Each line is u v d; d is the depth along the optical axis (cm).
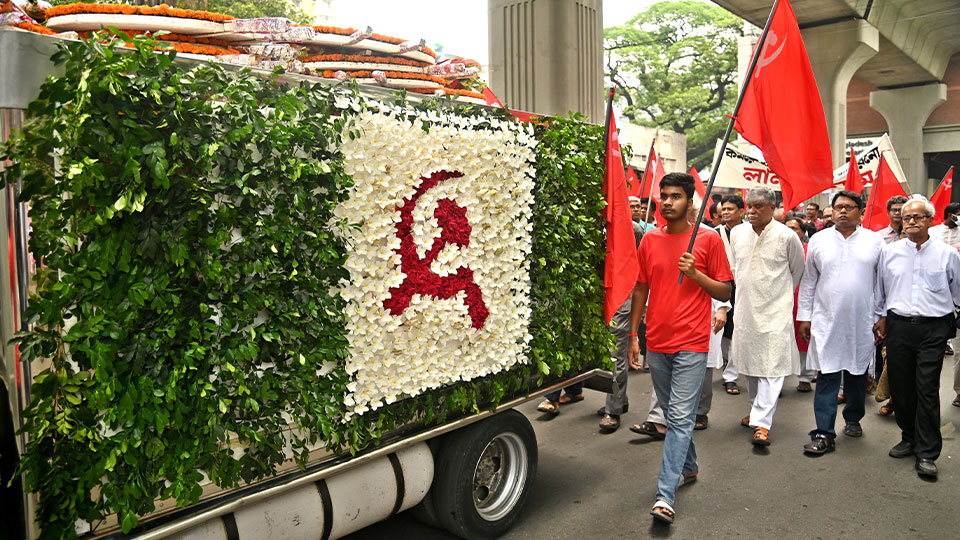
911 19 2784
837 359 557
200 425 264
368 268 324
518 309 413
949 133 3781
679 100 4112
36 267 232
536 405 714
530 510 453
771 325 579
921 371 512
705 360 449
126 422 242
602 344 486
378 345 330
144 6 308
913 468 522
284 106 285
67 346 238
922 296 515
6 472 246
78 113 226
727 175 980
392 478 354
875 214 916
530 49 1049
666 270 457
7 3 244
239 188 269
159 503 264
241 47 344
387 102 339
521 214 414
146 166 245
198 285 265
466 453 390
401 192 340
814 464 533
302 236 293
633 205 828
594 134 481
